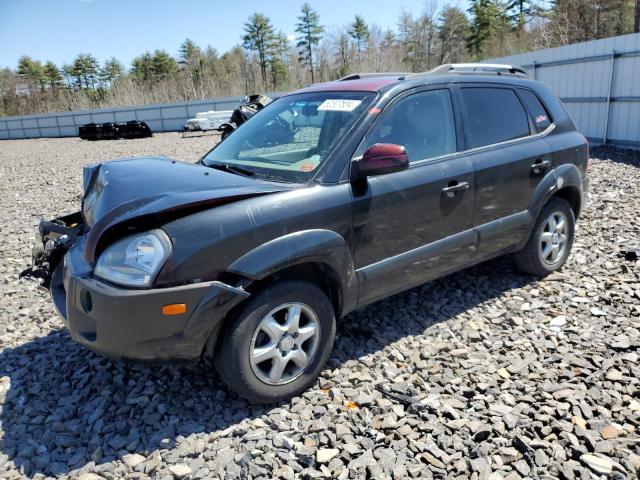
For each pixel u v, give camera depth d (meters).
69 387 3.27
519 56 15.66
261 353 2.90
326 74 64.81
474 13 62.44
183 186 2.95
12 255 6.13
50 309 4.50
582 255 5.20
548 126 4.58
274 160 3.48
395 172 3.41
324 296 3.12
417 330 3.86
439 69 3.98
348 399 3.06
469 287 4.57
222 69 75.25
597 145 12.92
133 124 30.02
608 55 12.31
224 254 2.71
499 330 3.83
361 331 3.84
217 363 2.86
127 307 2.55
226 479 2.48
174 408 3.02
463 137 3.89
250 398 2.93
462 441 2.69
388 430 2.78
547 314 4.05
